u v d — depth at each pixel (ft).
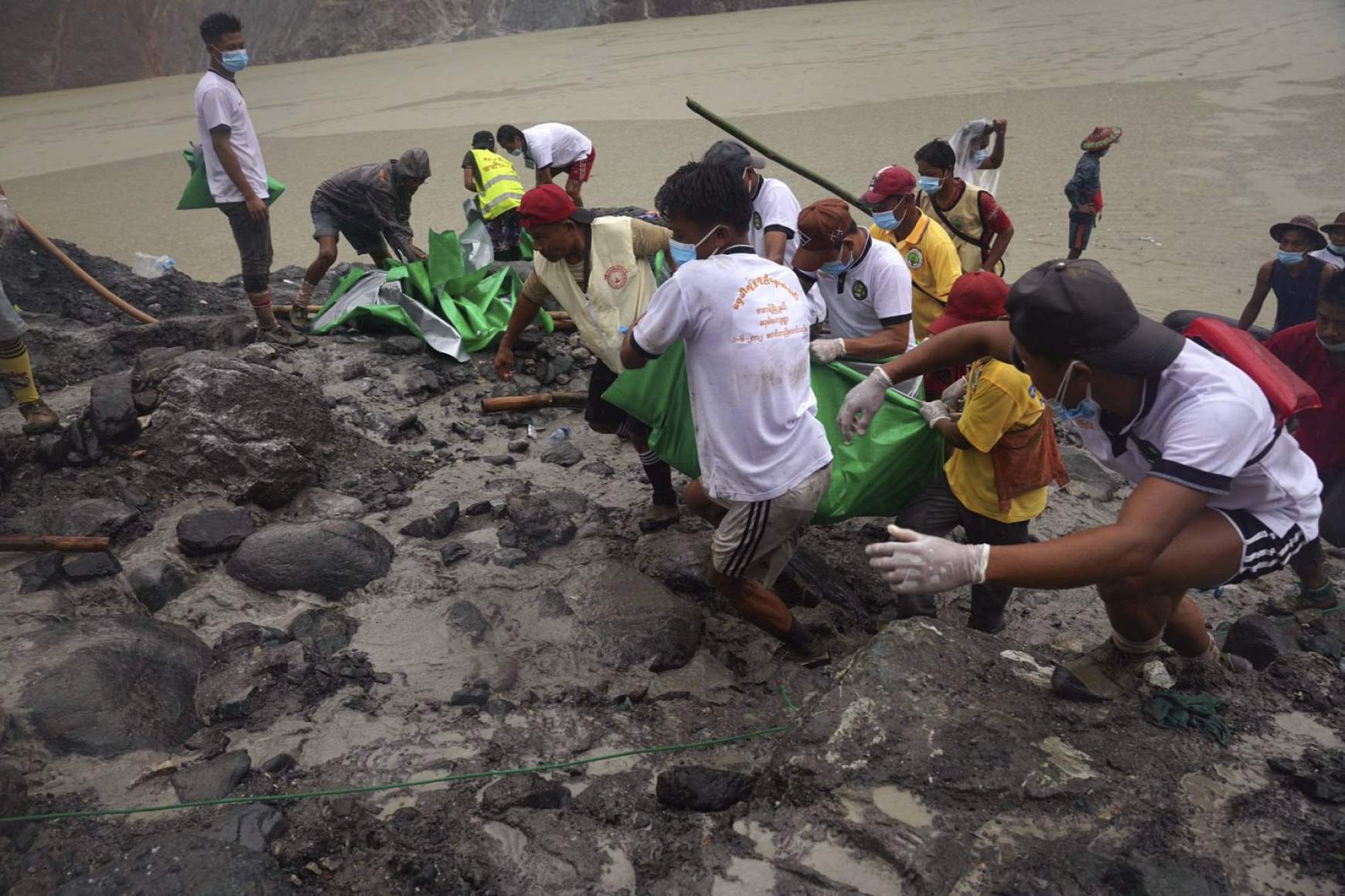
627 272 13.88
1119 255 41.24
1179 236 43.62
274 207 63.67
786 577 13.98
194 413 15.42
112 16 196.03
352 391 19.71
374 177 23.89
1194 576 9.15
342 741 10.96
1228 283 37.47
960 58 108.68
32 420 15.96
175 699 11.30
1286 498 9.18
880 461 13.34
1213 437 7.89
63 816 9.65
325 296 27.68
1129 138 64.03
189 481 15.31
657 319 11.06
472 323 21.88
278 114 112.27
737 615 13.93
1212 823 8.86
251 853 8.92
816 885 8.69
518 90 115.44
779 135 73.51
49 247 22.29
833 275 14.85
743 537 11.50
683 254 11.51
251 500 15.40
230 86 20.49
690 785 10.01
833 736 9.91
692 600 14.25
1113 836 8.75
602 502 16.48
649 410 13.60
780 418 11.16
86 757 10.32
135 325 21.65
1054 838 8.77
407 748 10.85
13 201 75.20
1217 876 8.33
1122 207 48.67
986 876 8.46
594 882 9.09
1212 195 49.96
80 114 140.87
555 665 12.55
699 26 171.01
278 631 12.71
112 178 83.15
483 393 20.40
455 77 134.82
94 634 11.61
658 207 11.48
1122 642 10.07
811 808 9.37
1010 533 12.55
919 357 11.55
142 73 197.36
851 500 13.35
